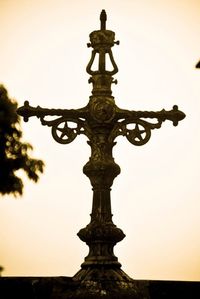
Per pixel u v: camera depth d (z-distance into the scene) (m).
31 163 19.50
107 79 15.59
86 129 15.54
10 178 19.27
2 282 14.69
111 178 15.27
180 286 15.16
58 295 14.41
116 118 15.59
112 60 15.73
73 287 14.48
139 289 14.72
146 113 15.66
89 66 15.71
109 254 14.91
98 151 15.35
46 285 14.59
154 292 15.05
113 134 15.51
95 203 15.22
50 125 15.55
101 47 15.69
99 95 15.47
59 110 15.48
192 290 15.17
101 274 14.64
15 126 19.31
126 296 14.39
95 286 14.42
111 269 14.79
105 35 15.73
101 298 14.26
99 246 14.93
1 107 19.22
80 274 14.74
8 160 19.17
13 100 19.55
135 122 15.71
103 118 15.33
